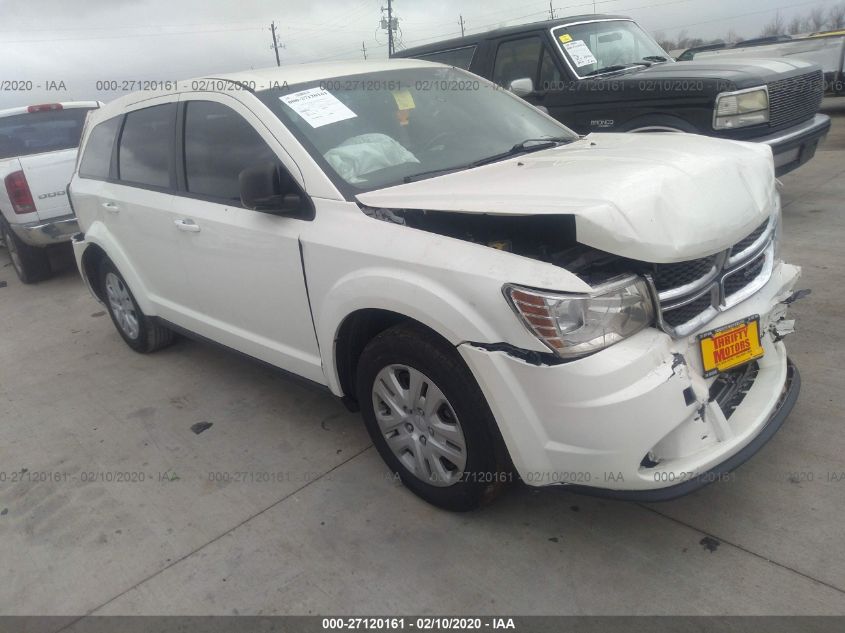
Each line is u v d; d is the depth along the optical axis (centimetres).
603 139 329
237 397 403
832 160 820
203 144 346
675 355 221
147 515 300
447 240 238
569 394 211
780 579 227
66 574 270
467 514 276
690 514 261
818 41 1064
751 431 237
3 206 671
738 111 535
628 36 684
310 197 285
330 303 275
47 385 453
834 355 357
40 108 751
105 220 438
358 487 303
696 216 227
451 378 240
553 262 238
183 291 386
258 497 304
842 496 259
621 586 233
